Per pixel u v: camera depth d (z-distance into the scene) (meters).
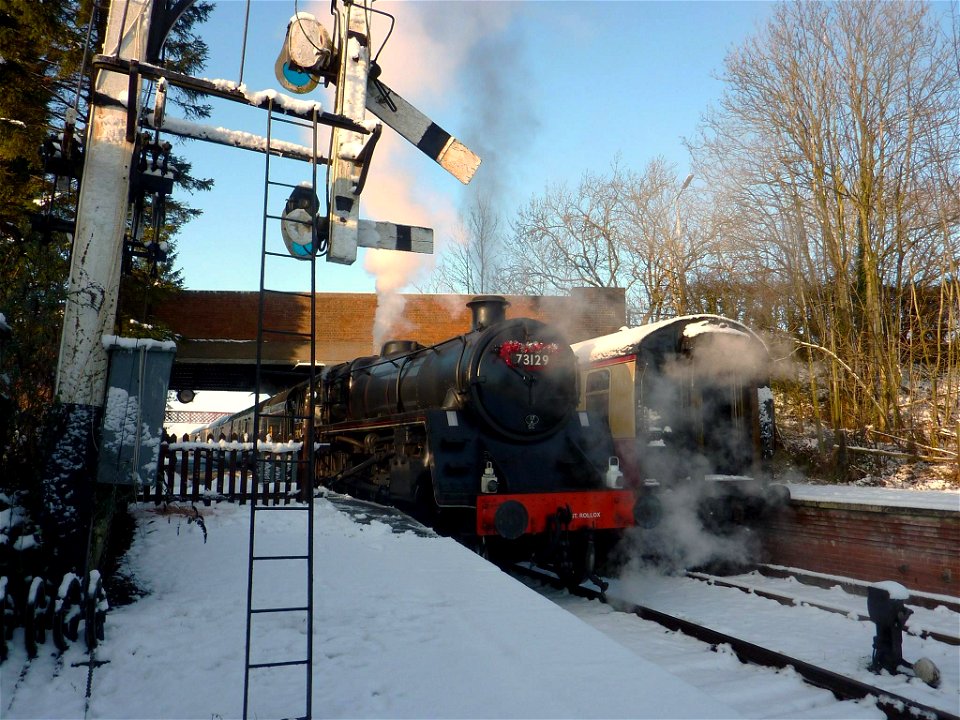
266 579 5.88
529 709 3.40
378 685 3.73
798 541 10.03
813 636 7.00
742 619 7.75
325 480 13.61
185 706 3.53
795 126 18.02
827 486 13.88
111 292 4.99
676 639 7.03
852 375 16.08
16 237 8.77
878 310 16.33
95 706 3.55
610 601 8.43
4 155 11.71
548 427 9.40
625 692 3.60
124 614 4.96
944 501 8.99
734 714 3.32
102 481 4.74
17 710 3.50
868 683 5.66
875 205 16.94
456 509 8.96
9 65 12.07
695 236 21.84
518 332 9.48
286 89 5.93
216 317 21.83
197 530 7.76
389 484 10.38
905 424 15.57
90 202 4.98
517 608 5.12
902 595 5.88
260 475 10.13
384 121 5.91
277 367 21.58
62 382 4.84
